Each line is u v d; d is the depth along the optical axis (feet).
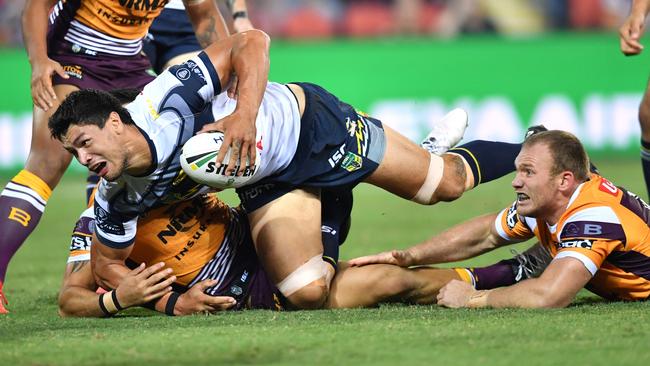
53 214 103.76
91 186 67.00
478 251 50.03
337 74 137.80
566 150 43.86
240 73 43.27
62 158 52.37
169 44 73.97
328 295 47.55
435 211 97.30
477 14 148.05
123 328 40.91
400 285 47.55
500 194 109.29
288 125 46.39
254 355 34.32
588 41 136.15
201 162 41.65
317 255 46.91
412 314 42.93
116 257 45.29
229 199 109.19
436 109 137.28
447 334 37.17
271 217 46.75
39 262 71.87
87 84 55.98
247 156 42.86
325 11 149.48
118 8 55.47
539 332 37.22
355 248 73.41
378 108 137.39
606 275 45.27
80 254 47.80
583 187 44.19
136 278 44.37
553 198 44.06
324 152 47.70
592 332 37.14
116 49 56.75
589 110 136.26
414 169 50.88
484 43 136.77
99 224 44.32
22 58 128.77
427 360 32.96
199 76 43.37
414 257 49.21
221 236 47.11
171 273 45.37
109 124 40.65
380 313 43.75
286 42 144.46
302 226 46.83
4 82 128.47
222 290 47.11
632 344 35.01
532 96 137.08
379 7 149.59
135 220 44.45
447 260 49.88
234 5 72.08
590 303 46.37
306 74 137.69
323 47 137.69
